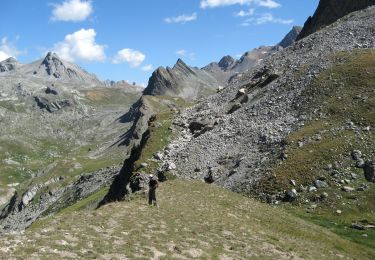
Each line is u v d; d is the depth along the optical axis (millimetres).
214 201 48750
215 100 133125
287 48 139875
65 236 26812
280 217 48875
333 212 55688
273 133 82062
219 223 38719
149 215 36500
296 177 64250
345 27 121438
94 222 31531
